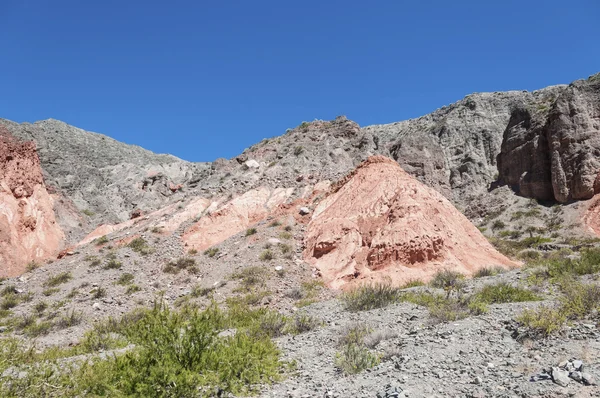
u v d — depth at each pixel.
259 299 18.78
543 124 52.50
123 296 20.94
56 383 6.61
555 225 42.31
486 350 7.18
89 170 78.38
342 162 37.81
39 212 43.38
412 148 57.41
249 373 7.11
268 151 41.28
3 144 43.94
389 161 30.83
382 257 21.95
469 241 25.23
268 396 6.42
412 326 9.74
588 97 48.75
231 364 6.98
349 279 21.67
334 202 28.98
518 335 7.64
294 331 11.15
